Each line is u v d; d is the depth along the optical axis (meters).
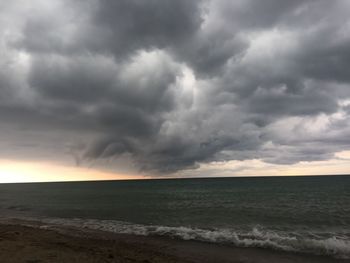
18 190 93.50
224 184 118.00
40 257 12.05
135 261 12.45
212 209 34.84
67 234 19.14
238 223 24.48
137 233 19.61
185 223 24.56
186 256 14.10
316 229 21.69
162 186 111.88
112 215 30.05
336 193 57.88
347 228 22.09
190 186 107.75
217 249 15.49
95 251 13.93
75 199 52.03
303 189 72.06
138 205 40.47
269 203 41.91
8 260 11.47
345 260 13.62
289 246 16.02
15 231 18.92
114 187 108.00
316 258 13.96
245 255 14.41
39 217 28.53
